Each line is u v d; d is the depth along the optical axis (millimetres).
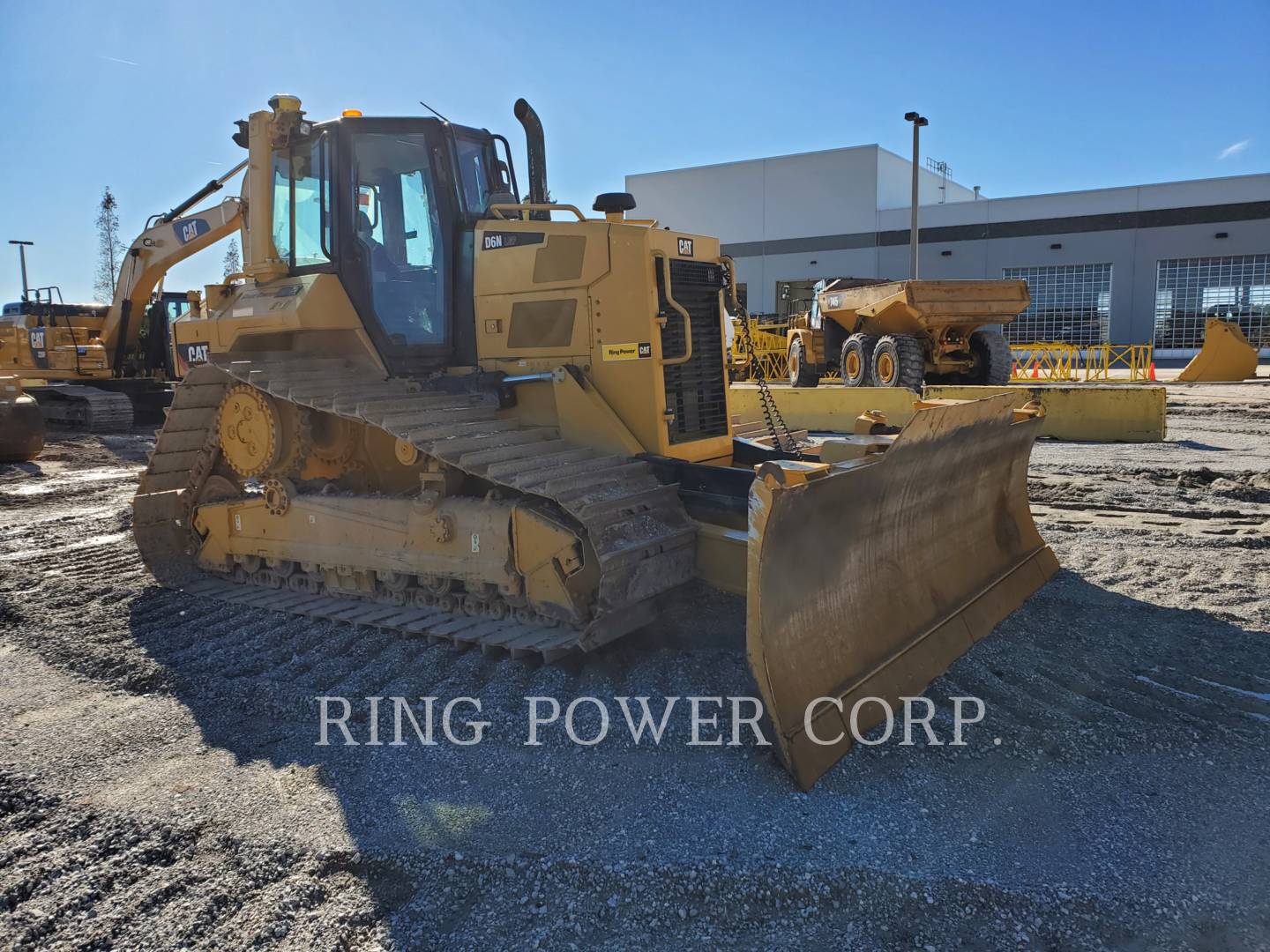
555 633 4262
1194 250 33219
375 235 5234
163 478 6148
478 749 3395
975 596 4406
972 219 36500
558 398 4785
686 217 42000
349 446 5652
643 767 3188
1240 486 7895
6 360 16203
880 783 3027
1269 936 2275
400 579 4992
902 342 15320
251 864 2699
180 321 6102
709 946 2318
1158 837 2699
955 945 2291
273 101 5258
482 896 2533
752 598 3074
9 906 2561
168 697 4047
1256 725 3404
